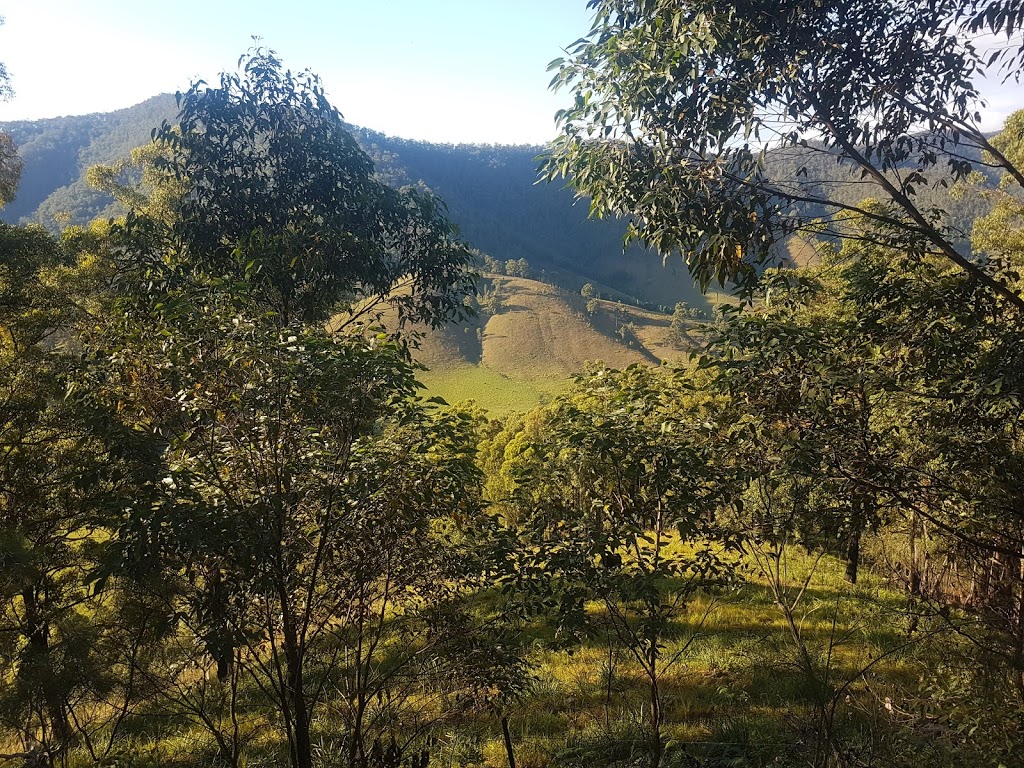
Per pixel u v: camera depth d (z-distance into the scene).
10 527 7.06
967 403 4.40
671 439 4.95
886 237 4.89
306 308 6.50
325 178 6.98
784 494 5.20
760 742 6.21
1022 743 4.09
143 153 13.48
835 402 4.85
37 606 7.07
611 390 5.28
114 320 4.59
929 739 5.11
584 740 6.75
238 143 7.45
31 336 9.23
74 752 7.41
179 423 4.09
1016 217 12.84
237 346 3.77
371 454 4.09
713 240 3.84
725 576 5.18
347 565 4.29
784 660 8.69
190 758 7.10
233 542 3.42
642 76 3.79
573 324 130.00
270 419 3.78
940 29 3.70
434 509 4.37
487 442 22.50
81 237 10.41
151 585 4.00
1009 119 8.10
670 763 5.90
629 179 4.10
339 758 5.77
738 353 5.54
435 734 6.50
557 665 9.27
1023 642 5.02
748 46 3.75
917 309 4.77
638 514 5.08
